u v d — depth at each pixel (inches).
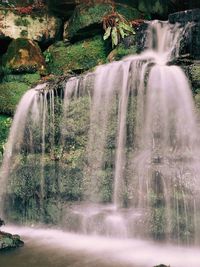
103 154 365.1
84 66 490.9
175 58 384.2
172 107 334.6
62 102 394.9
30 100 422.9
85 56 494.9
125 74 361.1
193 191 303.1
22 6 530.0
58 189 383.6
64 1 539.2
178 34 428.8
